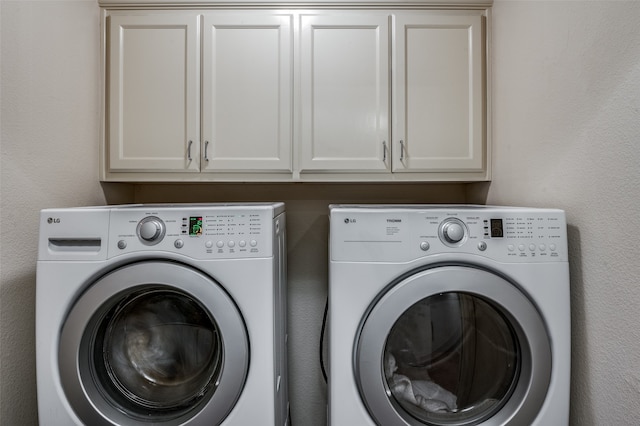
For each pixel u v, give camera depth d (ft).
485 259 2.56
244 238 2.61
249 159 3.99
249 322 2.58
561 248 2.59
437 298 2.79
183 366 2.87
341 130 4.01
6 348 2.81
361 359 2.51
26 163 3.03
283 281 3.67
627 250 2.25
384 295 2.58
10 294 2.85
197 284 2.55
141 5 4.01
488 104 4.07
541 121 3.14
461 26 4.03
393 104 4.00
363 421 2.54
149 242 2.57
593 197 2.53
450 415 2.71
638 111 2.17
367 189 5.00
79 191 3.71
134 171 4.00
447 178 4.07
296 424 4.81
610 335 2.38
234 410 2.55
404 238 2.59
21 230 2.97
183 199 4.97
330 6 4.02
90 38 3.90
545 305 2.56
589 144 2.57
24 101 3.01
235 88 3.99
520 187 3.49
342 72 4.00
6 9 2.84
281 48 3.98
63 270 2.56
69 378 2.52
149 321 2.90
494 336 2.80
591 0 2.55
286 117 3.98
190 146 3.97
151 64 3.98
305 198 4.97
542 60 3.13
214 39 3.98
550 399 2.53
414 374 2.82
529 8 3.32
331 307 2.60
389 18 4.02
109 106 3.99
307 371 4.85
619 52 2.30
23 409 2.95
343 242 2.60
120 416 2.62
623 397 2.27
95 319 2.60
